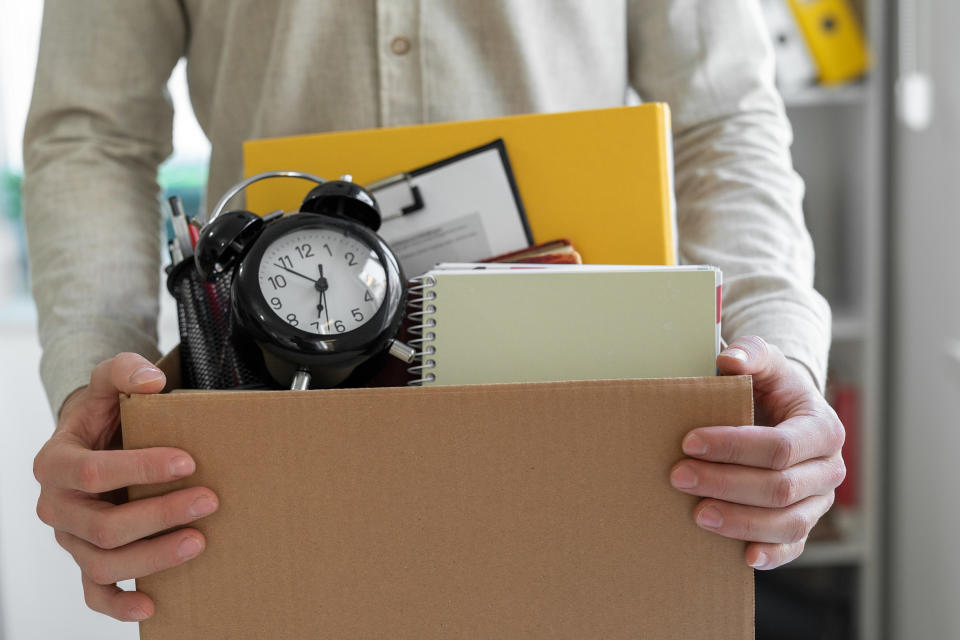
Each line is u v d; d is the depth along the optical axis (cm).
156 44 98
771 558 61
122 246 89
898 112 205
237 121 98
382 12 91
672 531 61
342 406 59
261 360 67
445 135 81
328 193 69
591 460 60
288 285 65
